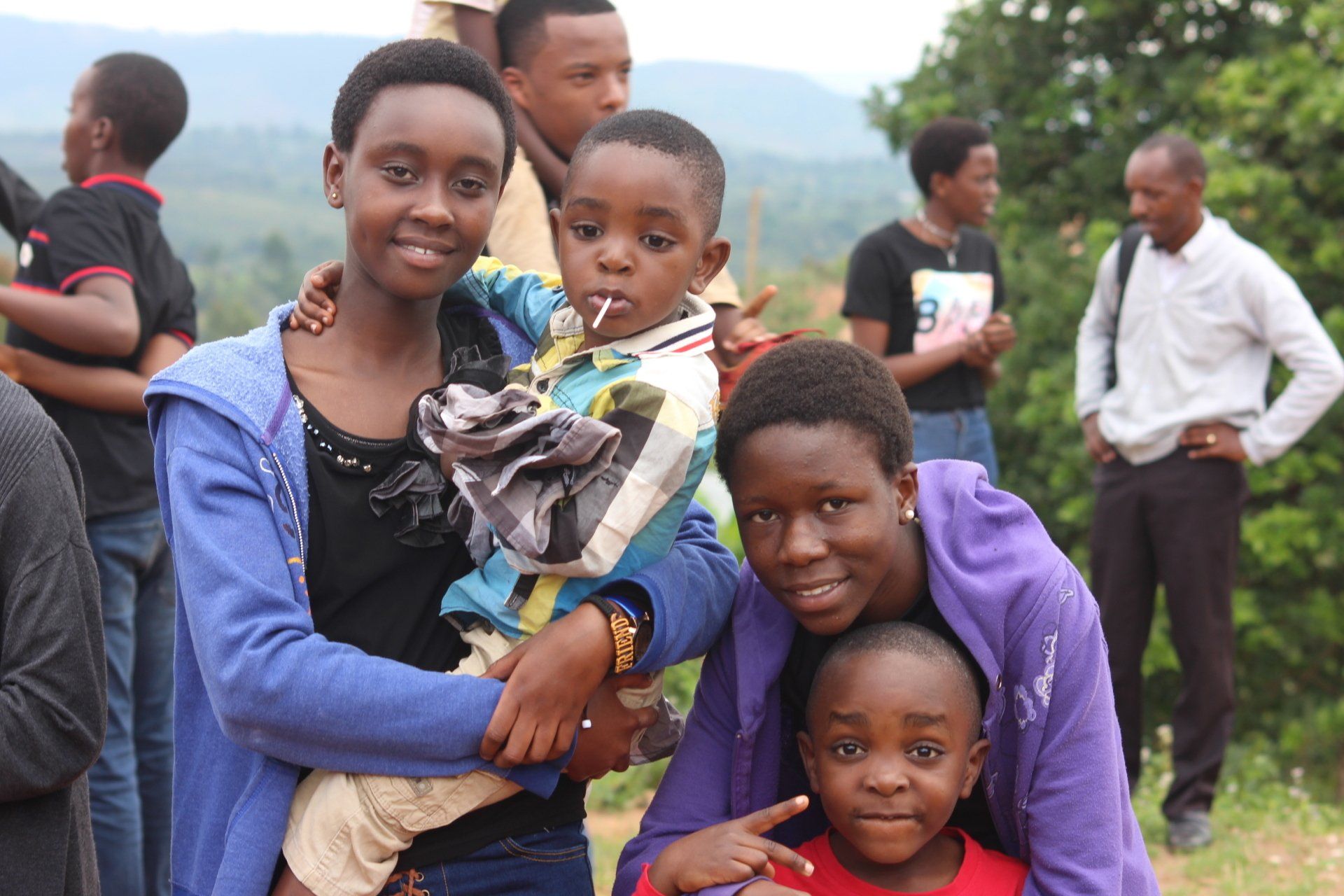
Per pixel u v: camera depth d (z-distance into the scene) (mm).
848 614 2086
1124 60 9750
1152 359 5238
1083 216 9828
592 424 1913
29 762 1997
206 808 2100
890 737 2096
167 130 4316
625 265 2121
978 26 10070
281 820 2018
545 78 3457
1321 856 5348
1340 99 7941
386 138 2043
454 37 3521
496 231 3156
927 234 5586
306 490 2053
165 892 4148
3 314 3785
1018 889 2174
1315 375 4996
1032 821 2154
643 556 2088
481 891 2129
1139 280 5312
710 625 2248
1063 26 9812
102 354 3951
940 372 5445
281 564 1995
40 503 2049
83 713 2062
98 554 3893
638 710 2176
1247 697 8453
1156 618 7859
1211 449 5121
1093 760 2133
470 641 2107
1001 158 9844
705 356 2176
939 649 2145
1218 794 6438
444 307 2414
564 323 2264
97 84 4223
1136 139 9375
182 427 2014
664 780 2342
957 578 2160
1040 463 8922
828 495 2029
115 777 3818
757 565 2117
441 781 2008
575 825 2305
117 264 4027
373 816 1994
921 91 10273
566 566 1961
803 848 2268
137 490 3984
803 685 2322
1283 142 8711
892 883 2176
